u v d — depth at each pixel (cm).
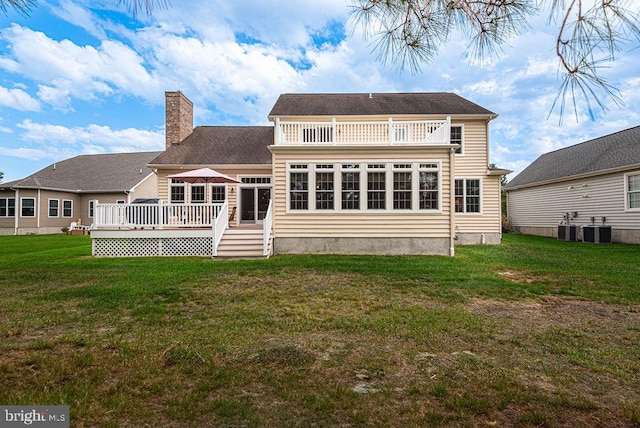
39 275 796
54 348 378
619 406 269
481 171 1583
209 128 1972
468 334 425
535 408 265
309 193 1193
